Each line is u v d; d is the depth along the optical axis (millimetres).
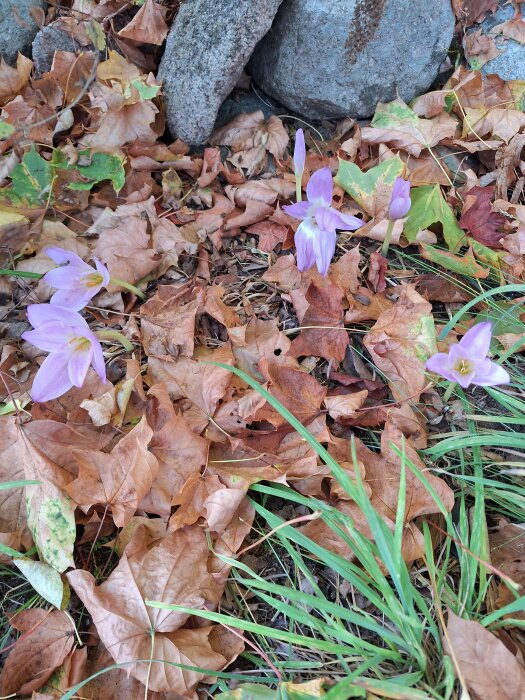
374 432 489
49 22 680
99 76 642
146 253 565
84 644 395
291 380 477
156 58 700
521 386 511
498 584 412
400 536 364
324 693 339
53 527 407
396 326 503
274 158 677
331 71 673
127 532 426
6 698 370
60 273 482
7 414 471
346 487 377
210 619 379
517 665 341
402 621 365
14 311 554
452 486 463
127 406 485
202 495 428
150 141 647
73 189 607
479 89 708
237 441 452
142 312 536
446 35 683
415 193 627
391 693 326
